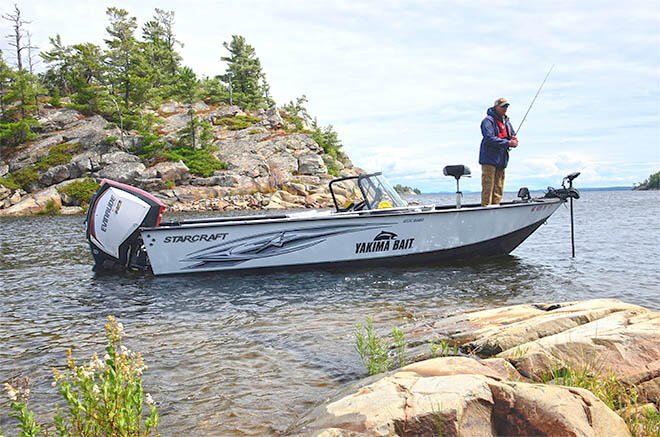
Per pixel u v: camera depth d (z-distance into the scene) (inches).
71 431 111.7
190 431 112.6
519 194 376.2
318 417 97.0
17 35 2886.3
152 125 2566.4
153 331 202.4
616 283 277.9
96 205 328.2
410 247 339.6
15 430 116.3
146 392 136.6
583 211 1179.3
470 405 87.2
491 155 344.8
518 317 167.5
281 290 279.1
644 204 1728.6
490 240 355.3
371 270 332.5
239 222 319.9
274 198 2010.3
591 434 80.7
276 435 108.7
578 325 148.6
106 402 91.4
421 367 113.4
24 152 2167.8
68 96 2962.6
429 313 219.0
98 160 2023.9
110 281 314.8
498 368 120.6
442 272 322.7
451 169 342.3
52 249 511.8
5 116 2470.5
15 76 2559.1
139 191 325.4
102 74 2674.7
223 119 2807.6
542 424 83.1
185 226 319.6
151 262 322.3
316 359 161.6
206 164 2170.3
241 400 130.0
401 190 6889.8
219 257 323.3
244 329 202.5
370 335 156.0
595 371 118.3
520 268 334.0
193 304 251.0
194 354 170.6
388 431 83.9
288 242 326.3
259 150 2444.6
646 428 95.3
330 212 374.9
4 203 1780.3
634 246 443.8
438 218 339.3
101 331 204.8
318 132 3206.2
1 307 249.8
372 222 331.9
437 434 83.7
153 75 2669.8
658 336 124.9
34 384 146.9
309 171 2372.0
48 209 1673.2
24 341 191.3
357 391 103.7
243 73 3528.5
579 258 374.9
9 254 468.8
